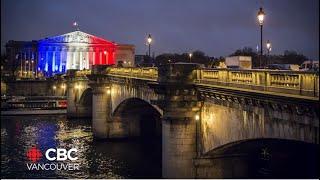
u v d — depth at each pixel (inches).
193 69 1141.1
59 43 7696.9
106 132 2293.3
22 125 2962.6
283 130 755.4
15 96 4847.4
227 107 975.6
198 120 1136.2
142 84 1711.4
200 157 1131.3
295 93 714.2
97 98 2306.8
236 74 919.0
